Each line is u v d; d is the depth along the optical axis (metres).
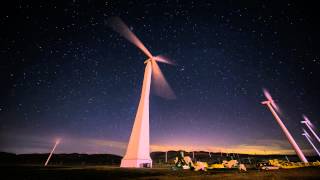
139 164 28.20
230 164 24.95
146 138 30.36
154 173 17.34
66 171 18.64
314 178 12.05
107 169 22.05
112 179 13.27
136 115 31.69
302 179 11.73
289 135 48.81
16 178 13.44
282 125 50.75
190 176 14.78
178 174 16.45
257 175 14.48
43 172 17.36
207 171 19.59
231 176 14.21
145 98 32.16
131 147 29.83
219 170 20.75
